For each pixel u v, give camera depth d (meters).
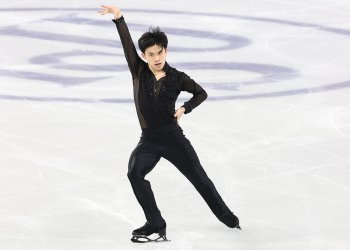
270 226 14.77
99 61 31.39
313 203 16.08
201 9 42.56
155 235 14.27
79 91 26.62
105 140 20.89
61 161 19.02
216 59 31.70
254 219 15.17
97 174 18.05
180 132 13.48
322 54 32.47
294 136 21.28
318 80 28.25
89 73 29.41
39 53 32.72
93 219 15.15
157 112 13.14
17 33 36.50
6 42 34.59
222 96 25.98
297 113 23.84
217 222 15.01
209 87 27.30
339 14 41.06
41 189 16.95
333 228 14.66
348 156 19.34
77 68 30.20
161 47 12.80
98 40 35.44
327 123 22.64
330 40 35.06
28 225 14.81
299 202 16.14
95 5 43.97
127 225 14.83
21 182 17.42
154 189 16.97
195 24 38.72
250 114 23.75
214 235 14.29
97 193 16.73
